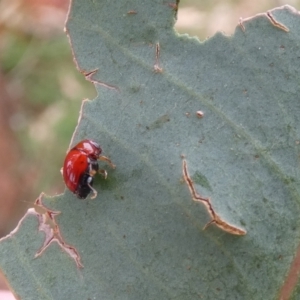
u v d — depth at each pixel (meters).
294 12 0.09
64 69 0.19
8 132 0.18
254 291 0.08
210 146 0.09
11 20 0.18
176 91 0.09
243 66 0.09
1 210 0.17
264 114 0.09
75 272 0.09
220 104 0.09
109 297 0.09
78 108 0.18
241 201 0.08
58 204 0.09
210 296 0.09
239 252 0.08
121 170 0.09
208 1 0.17
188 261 0.09
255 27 0.09
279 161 0.08
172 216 0.09
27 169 0.18
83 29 0.09
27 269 0.09
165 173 0.09
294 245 0.08
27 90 0.19
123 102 0.09
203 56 0.09
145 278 0.09
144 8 0.09
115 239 0.09
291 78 0.08
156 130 0.09
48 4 0.18
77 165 0.09
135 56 0.09
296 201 0.08
